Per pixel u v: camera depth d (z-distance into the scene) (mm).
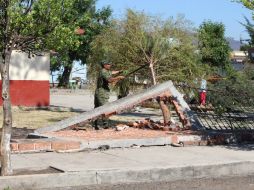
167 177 9438
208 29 39094
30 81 24578
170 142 12508
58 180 8531
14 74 24172
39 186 8359
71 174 8656
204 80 19812
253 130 14391
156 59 19609
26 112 22203
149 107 23062
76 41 10766
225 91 16141
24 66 24406
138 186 8766
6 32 9047
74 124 13789
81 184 8703
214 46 37562
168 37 20016
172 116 17391
